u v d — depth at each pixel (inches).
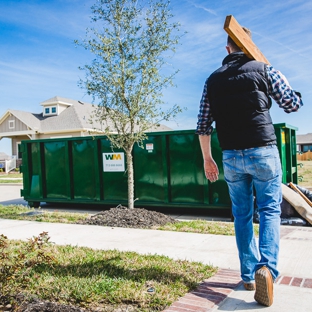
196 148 321.4
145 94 290.7
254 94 112.7
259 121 113.3
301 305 112.4
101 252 181.5
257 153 113.1
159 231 242.1
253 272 125.8
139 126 302.7
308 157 2030.0
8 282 122.3
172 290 125.9
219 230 237.9
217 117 120.1
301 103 117.5
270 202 118.1
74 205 426.3
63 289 128.3
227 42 125.3
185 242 206.7
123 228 256.8
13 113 1350.9
